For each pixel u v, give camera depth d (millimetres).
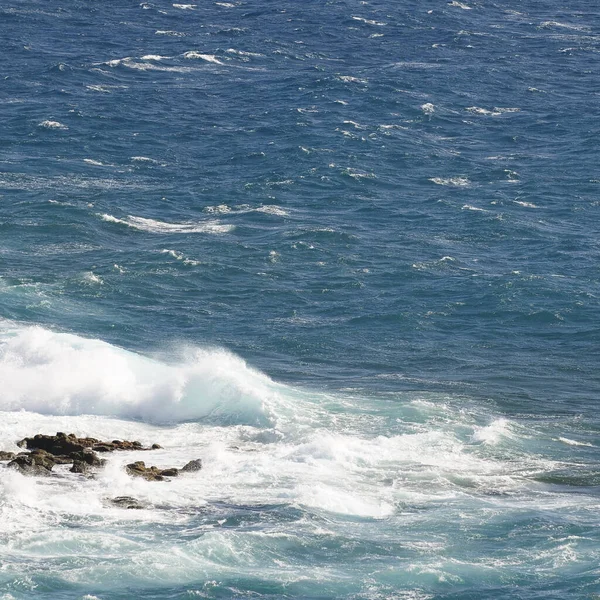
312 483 122500
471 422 148000
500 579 99438
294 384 163125
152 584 96812
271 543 105375
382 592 97062
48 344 165125
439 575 99812
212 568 100000
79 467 123438
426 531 110188
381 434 142125
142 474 122812
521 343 187625
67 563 99438
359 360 176375
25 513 110062
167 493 117625
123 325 187625
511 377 170125
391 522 112625
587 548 105812
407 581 99062
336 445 133000
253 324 192250
